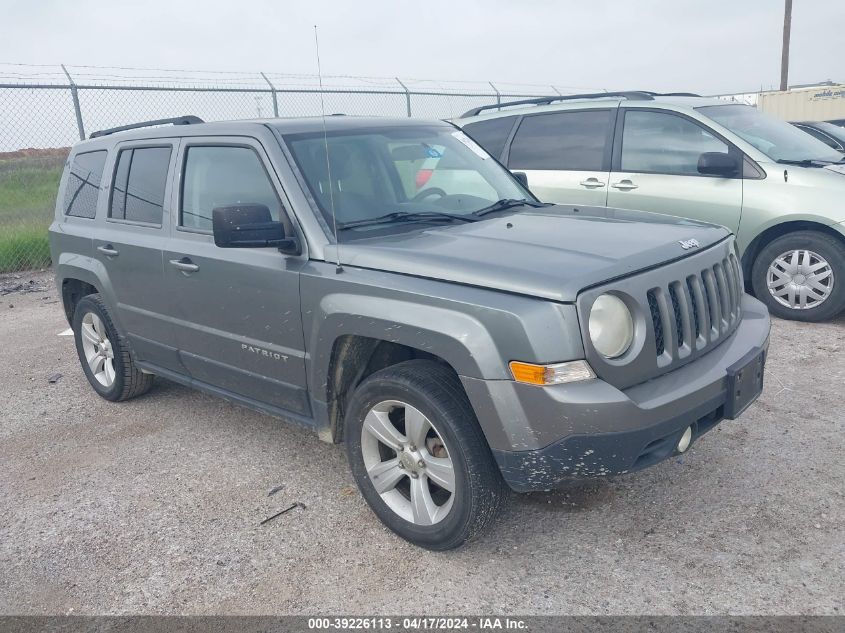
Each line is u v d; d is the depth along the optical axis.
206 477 4.21
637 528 3.44
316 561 3.34
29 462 4.55
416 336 3.06
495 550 3.34
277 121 4.15
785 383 5.06
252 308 3.85
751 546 3.25
